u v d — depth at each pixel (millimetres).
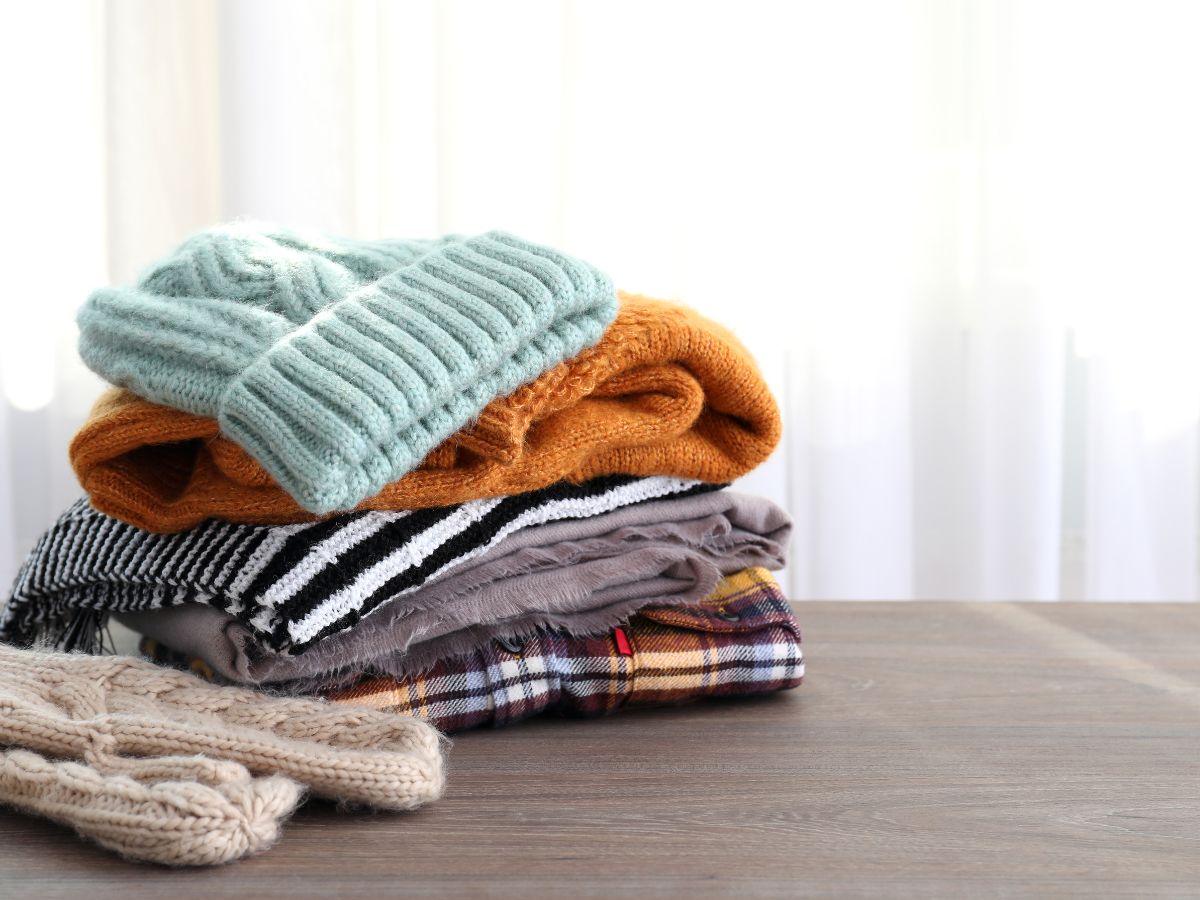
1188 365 1104
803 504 1127
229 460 464
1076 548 1185
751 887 372
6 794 416
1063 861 393
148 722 430
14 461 1101
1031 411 1084
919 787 453
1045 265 1073
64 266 1080
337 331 450
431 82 1066
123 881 372
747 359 548
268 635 446
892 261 1089
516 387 476
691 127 1063
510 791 446
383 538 470
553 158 1068
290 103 1008
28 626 570
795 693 571
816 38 1067
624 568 534
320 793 418
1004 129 1068
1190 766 477
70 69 1065
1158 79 1075
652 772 467
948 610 742
